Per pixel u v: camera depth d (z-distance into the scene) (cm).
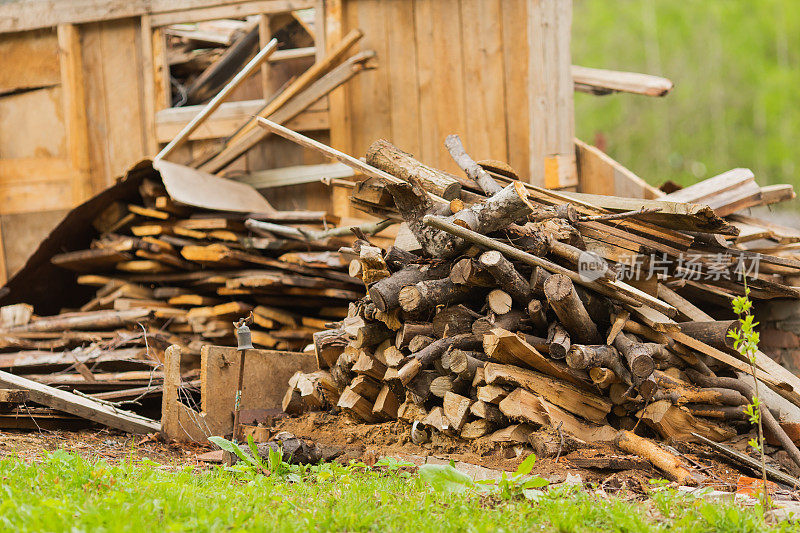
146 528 624
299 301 1594
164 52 1916
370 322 1095
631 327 1010
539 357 960
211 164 1798
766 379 1020
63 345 1501
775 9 4456
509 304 991
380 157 1223
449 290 1013
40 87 1953
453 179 1182
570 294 937
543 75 1677
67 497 704
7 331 1574
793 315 1292
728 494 807
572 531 678
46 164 1941
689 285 1280
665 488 821
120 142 1927
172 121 1902
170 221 1630
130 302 1589
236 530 629
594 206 1154
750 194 1513
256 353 1280
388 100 1797
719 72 4578
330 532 663
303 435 1148
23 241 1950
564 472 888
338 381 1175
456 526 680
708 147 4550
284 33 1966
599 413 990
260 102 1869
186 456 1116
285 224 1633
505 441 962
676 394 1000
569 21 1688
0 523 602
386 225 1385
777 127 4350
